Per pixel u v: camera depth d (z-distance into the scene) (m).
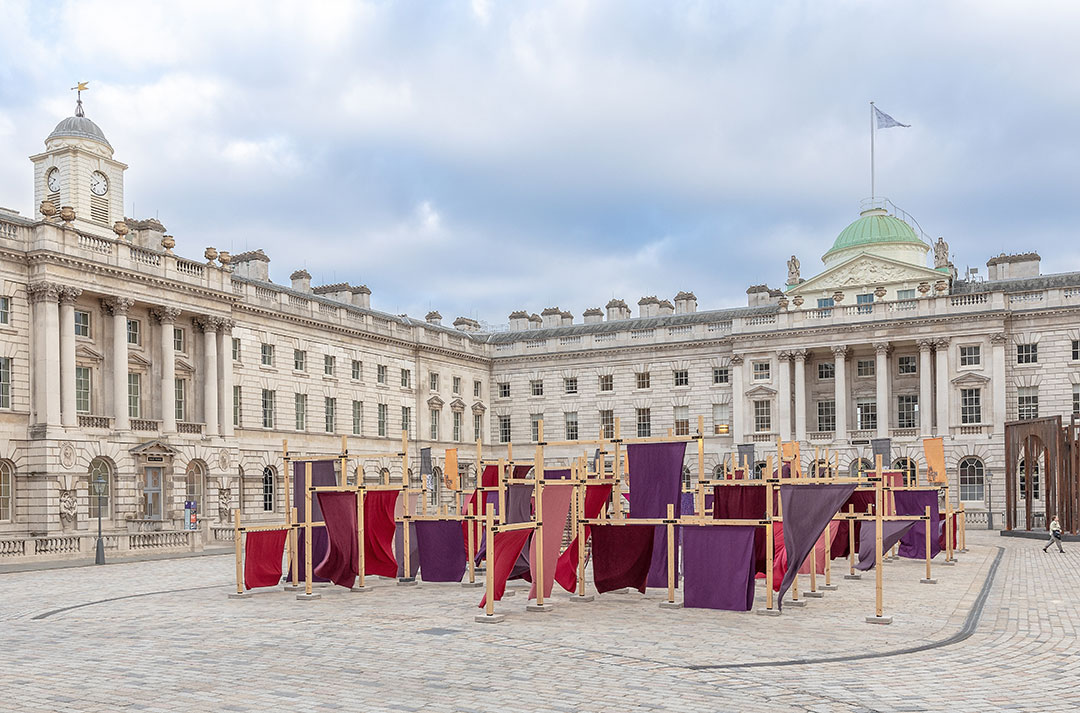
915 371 81.75
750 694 15.51
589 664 18.02
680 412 89.12
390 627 22.88
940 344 78.31
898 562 41.38
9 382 53.44
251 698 15.29
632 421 90.88
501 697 15.31
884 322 79.94
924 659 18.52
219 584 34.31
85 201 63.34
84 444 55.28
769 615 24.75
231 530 58.84
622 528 28.78
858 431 80.56
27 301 54.69
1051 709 14.56
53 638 21.78
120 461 57.44
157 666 18.05
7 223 53.66
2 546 44.19
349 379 79.88
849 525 36.91
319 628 22.84
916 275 83.56
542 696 15.38
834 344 81.81
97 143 64.38
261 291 71.81
